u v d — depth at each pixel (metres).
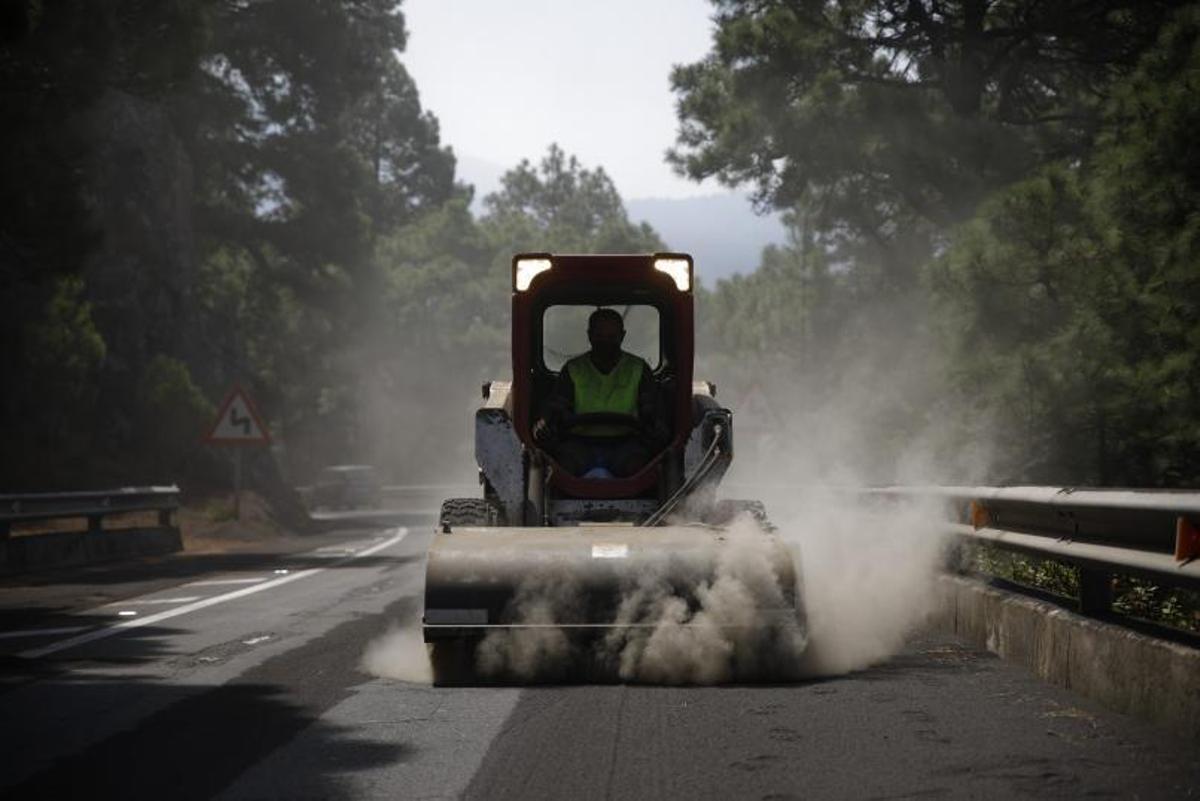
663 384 18.20
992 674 14.45
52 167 36.47
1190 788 9.49
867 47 47.75
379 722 12.19
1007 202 27.14
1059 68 46.78
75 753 11.02
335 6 92.88
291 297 113.19
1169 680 11.40
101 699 13.52
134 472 60.44
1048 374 25.03
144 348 69.00
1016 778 9.80
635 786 9.77
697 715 12.25
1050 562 18.20
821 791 9.52
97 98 37.50
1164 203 23.53
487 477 17.22
